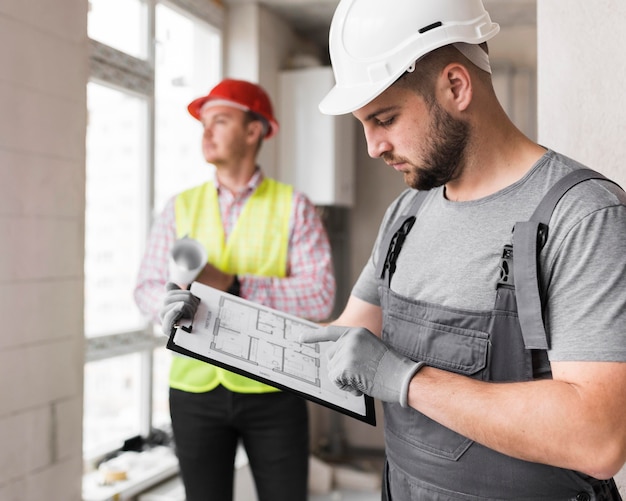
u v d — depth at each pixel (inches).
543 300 35.9
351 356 38.1
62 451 88.7
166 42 132.9
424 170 39.3
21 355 81.2
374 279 50.0
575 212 35.2
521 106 172.7
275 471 79.4
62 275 88.0
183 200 86.7
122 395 124.4
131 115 125.4
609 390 32.4
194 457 79.6
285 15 162.7
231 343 47.8
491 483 38.5
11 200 79.0
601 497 38.2
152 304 81.2
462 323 39.1
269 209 84.8
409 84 38.1
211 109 84.1
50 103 85.0
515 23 169.6
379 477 162.9
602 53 58.4
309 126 161.2
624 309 33.0
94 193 116.5
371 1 39.2
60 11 86.3
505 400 34.1
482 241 39.0
